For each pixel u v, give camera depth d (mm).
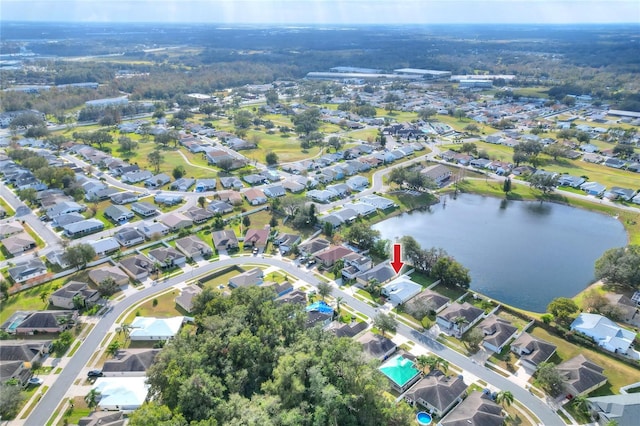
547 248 164000
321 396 78188
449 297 128500
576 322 113375
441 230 179375
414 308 116812
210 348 90250
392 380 94625
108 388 91000
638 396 88438
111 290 126500
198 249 150625
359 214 186750
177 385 81562
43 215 179875
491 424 81750
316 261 147625
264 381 88750
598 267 136625
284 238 158250
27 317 113500
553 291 135500
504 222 188125
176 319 114000
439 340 109875
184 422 74375
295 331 98375
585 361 97312
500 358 103500
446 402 87875
